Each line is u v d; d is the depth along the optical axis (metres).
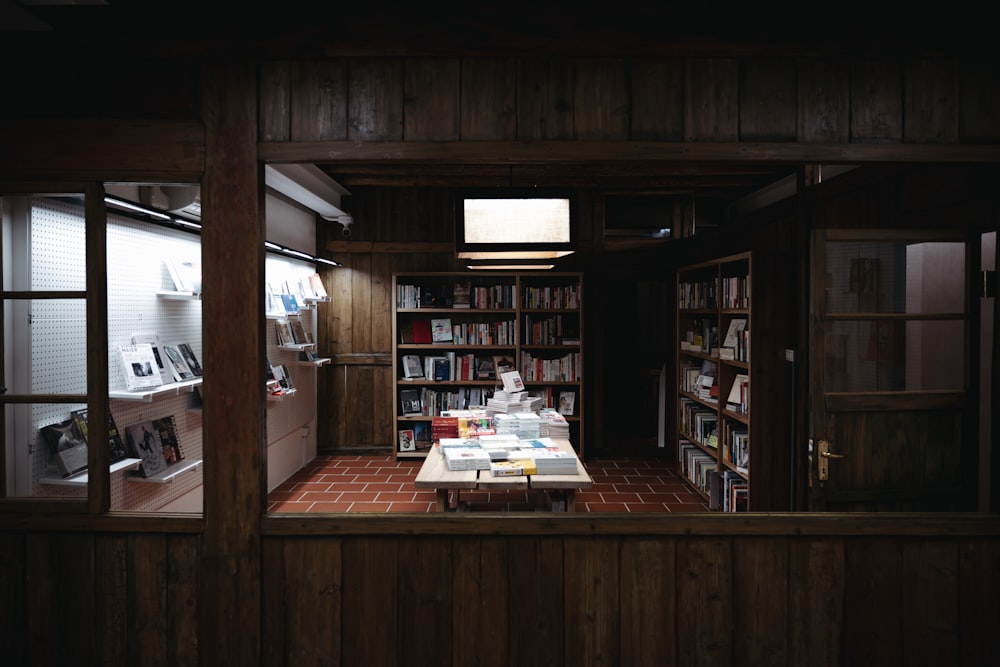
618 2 2.19
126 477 3.15
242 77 2.19
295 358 5.60
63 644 2.22
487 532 2.19
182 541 2.22
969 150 2.21
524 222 2.60
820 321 2.63
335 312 6.33
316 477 5.42
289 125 2.21
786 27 2.20
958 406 2.70
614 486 5.19
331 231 6.30
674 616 2.22
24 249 2.60
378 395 6.38
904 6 2.17
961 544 2.23
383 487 5.10
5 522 2.20
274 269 5.03
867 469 2.66
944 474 2.70
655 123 2.21
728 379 4.54
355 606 2.22
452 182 5.73
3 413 2.27
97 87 2.21
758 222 4.66
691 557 2.21
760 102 2.22
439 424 4.06
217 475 2.20
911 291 2.84
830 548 2.22
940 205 2.91
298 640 2.22
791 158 2.21
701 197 6.57
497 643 2.22
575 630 2.21
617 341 7.72
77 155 2.20
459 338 6.14
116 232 3.11
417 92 2.21
